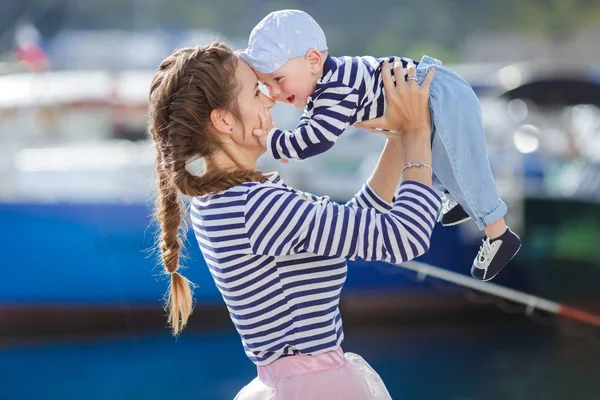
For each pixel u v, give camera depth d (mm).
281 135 4188
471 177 4316
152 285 14562
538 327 14633
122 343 14406
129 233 14500
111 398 11977
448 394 11969
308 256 4008
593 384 12227
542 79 16891
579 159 15883
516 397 11859
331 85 4188
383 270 14781
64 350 14297
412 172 4070
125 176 15281
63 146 17875
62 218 14438
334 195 15742
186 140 4062
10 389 12430
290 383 4027
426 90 4180
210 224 4008
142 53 24844
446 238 14367
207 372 13062
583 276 14406
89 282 14531
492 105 17188
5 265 14422
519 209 14602
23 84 18359
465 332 14758
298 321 4016
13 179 15273
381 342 14516
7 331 14477
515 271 14422
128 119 18656
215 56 4133
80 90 18562
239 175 4008
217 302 14320
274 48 4211
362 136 18484
